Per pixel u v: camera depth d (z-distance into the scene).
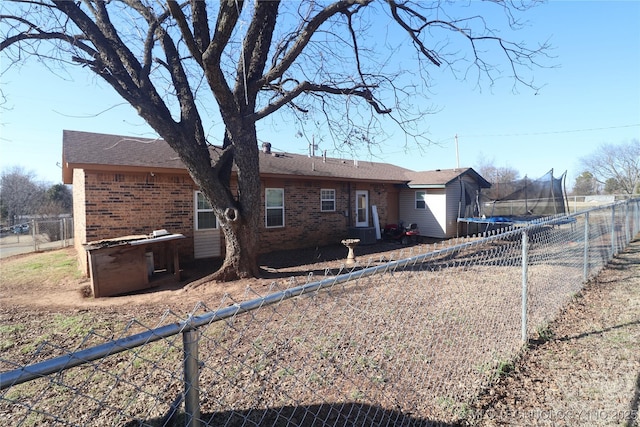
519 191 16.59
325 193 14.24
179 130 6.65
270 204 12.34
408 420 2.46
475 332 3.93
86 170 8.41
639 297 5.09
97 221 8.56
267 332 4.15
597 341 3.69
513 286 5.96
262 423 2.46
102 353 1.12
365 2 6.29
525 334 3.62
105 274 6.72
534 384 2.93
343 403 2.67
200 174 6.92
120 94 6.38
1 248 16.73
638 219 12.90
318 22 6.82
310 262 10.08
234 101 7.02
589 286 5.79
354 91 8.21
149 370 3.39
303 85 7.41
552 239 6.97
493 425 2.41
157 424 2.47
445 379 2.97
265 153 15.34
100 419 2.60
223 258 10.63
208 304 5.86
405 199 17.97
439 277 6.89
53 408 2.76
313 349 3.62
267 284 7.08
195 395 1.35
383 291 6.01
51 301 6.38
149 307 5.82
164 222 9.62
